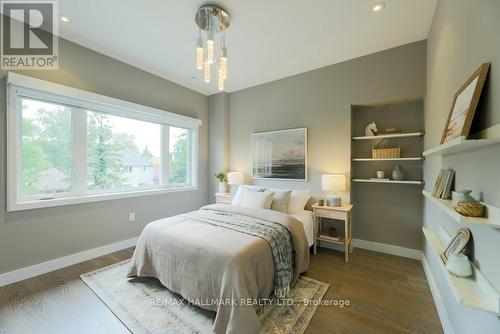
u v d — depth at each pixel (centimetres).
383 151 290
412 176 286
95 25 228
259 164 386
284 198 297
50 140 246
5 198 212
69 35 244
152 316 169
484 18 105
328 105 319
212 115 438
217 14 204
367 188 315
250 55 288
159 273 197
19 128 224
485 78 102
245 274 154
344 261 271
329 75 318
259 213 247
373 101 286
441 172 166
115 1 193
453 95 153
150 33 241
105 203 287
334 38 251
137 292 199
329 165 319
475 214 98
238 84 389
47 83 230
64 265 248
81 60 262
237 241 178
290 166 351
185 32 239
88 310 176
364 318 169
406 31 239
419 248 280
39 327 158
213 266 161
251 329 141
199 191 425
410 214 287
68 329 157
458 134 120
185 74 348
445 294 160
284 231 214
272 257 186
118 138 311
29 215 227
